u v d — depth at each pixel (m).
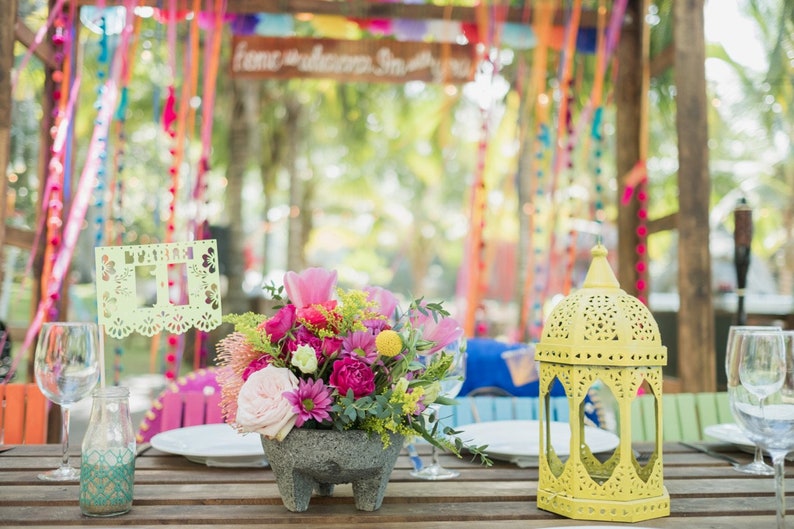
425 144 11.69
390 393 0.85
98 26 2.69
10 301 2.59
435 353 0.93
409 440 0.94
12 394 1.62
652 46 2.82
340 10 2.69
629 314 0.91
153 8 2.67
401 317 0.94
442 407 1.68
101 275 1.03
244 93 6.99
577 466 0.90
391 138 10.02
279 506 0.95
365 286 0.97
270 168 8.81
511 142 7.28
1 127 2.14
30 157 2.53
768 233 7.97
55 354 1.09
